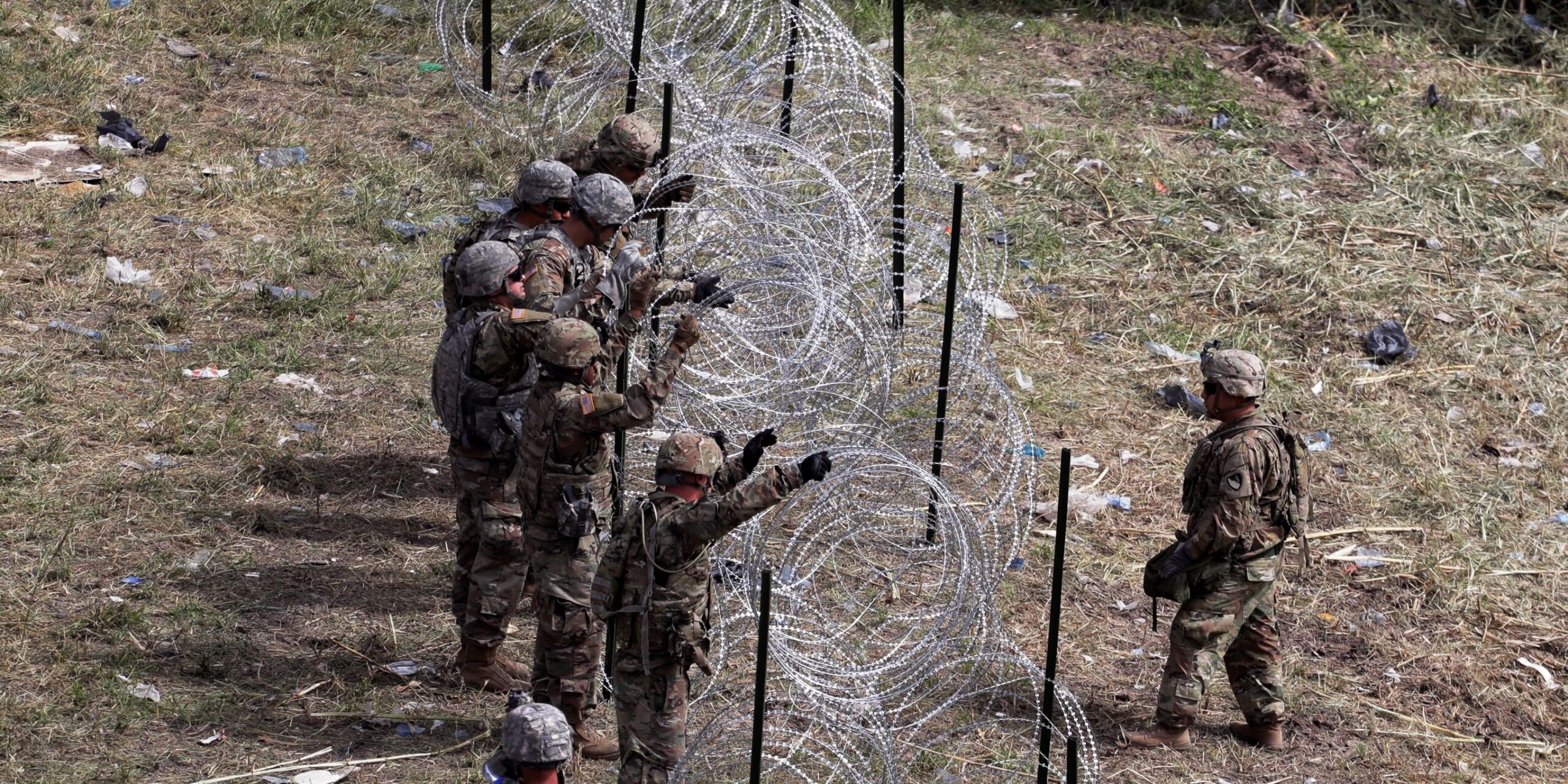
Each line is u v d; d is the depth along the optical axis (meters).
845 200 18.27
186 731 15.43
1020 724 17.11
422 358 24.17
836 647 16.25
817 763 15.79
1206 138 34.09
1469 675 18.73
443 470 21.36
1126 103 35.50
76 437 20.58
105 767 14.70
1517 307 28.70
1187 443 24.06
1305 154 33.72
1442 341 27.45
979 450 22.72
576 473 14.84
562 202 16.67
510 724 10.54
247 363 23.19
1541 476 23.66
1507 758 17.27
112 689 15.81
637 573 13.55
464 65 34.50
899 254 21.41
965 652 17.98
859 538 19.66
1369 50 38.56
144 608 17.33
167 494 19.70
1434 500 22.77
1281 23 39.09
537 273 16.03
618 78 31.02
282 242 27.06
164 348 23.25
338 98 33.00
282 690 16.38
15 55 31.72
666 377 14.53
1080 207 31.06
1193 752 16.86
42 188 27.45
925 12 39.59
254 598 17.92
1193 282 28.91
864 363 19.25
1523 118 35.69
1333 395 25.75
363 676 16.77
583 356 14.58
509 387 15.78
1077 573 20.41
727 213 19.83
